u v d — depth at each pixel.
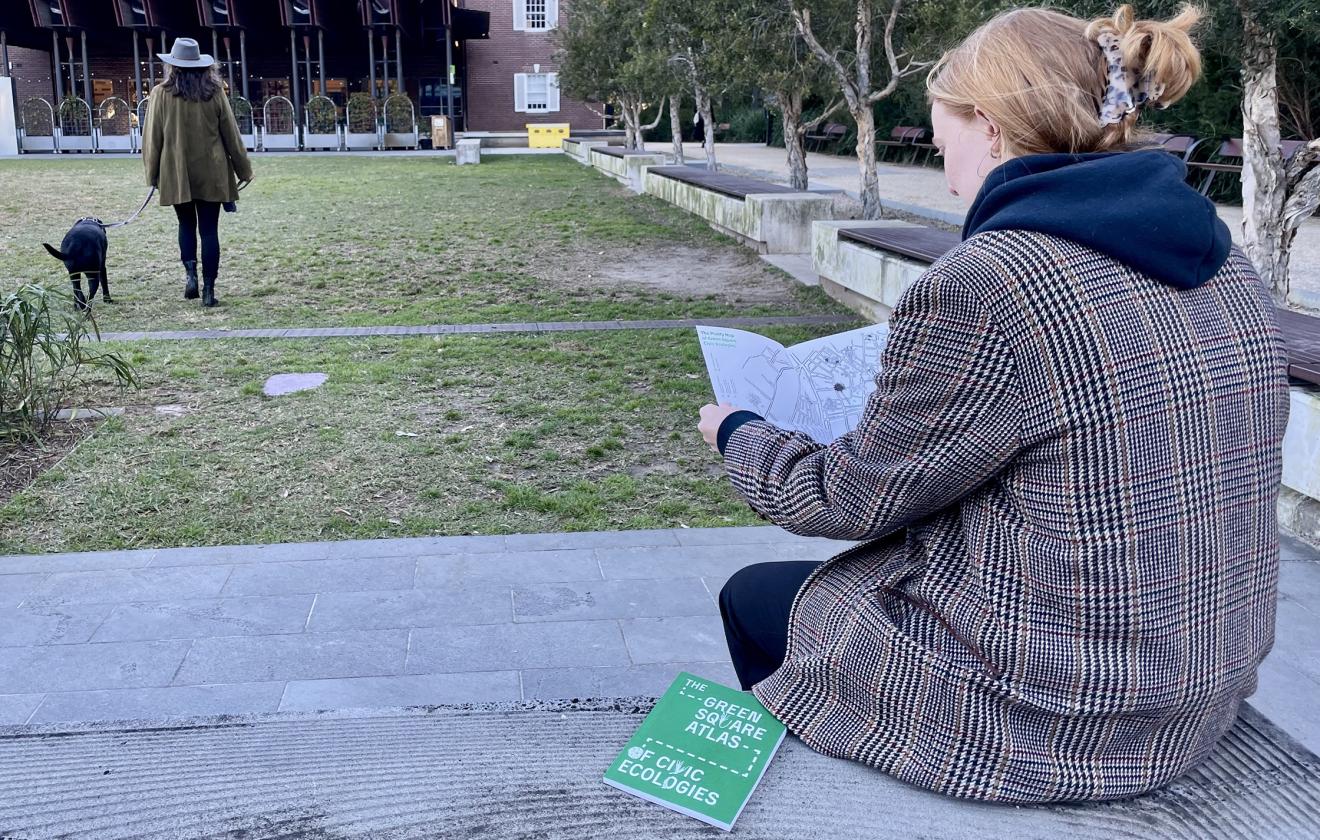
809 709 1.62
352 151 32.41
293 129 32.12
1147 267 1.32
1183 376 1.32
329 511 4.45
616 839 1.43
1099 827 1.45
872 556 1.65
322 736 1.66
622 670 3.16
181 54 8.21
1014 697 1.42
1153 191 1.34
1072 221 1.33
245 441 5.33
